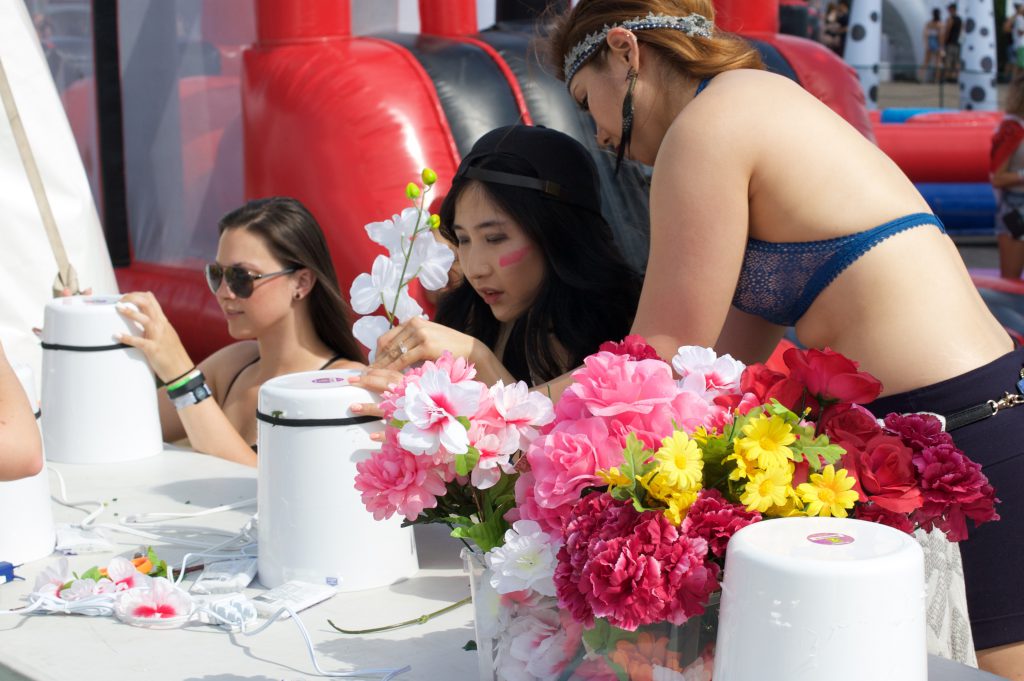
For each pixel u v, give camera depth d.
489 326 3.08
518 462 1.58
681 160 2.10
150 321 3.16
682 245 2.12
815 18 16.88
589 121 5.38
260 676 1.74
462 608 2.01
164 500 2.73
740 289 2.27
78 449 3.08
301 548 2.10
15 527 2.29
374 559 2.12
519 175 2.75
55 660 1.82
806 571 1.21
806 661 1.21
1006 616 2.12
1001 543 2.10
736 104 2.10
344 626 1.94
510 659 1.53
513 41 5.71
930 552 2.06
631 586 1.34
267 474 2.13
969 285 2.22
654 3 2.23
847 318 2.13
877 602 1.21
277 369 3.77
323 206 5.16
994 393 2.07
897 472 1.45
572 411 1.52
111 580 2.09
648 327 2.17
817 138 2.12
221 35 6.05
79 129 6.60
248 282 3.62
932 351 2.07
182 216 6.34
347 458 2.08
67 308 3.05
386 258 2.24
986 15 18.14
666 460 1.37
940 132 14.24
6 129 4.12
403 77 5.20
